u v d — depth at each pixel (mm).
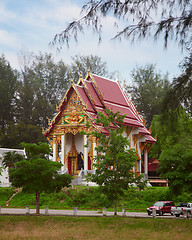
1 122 104812
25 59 111188
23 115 104750
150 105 99625
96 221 35031
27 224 35094
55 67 110938
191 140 58969
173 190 46156
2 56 110938
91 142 63406
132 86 103375
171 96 19422
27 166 38062
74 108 65375
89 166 65312
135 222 34062
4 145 97375
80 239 30766
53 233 32469
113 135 40500
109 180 39906
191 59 18906
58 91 110625
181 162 45312
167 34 17156
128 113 71375
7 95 103438
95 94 67500
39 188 38188
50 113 105062
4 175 73562
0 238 31578
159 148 85000
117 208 49844
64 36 17047
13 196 55094
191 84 18953
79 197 52281
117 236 31000
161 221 33969
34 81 106438
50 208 50156
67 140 69250
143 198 52594
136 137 71812
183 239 29188
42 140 95750
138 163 72188
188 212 39062
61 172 64312
